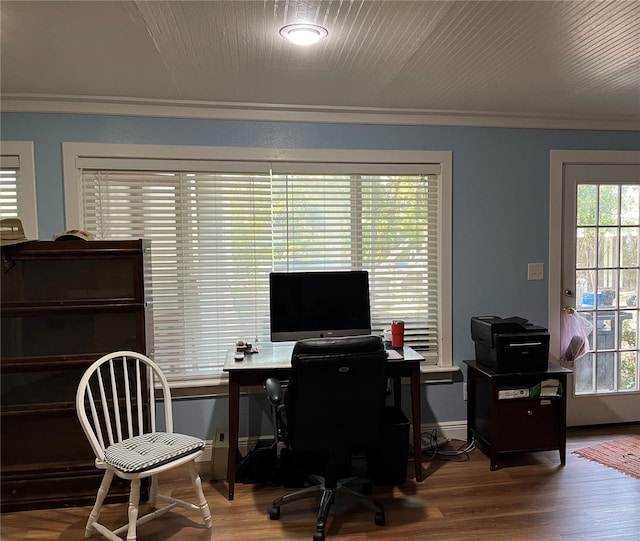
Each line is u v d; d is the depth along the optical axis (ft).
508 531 7.39
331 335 9.31
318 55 7.25
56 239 8.36
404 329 10.66
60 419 8.52
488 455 9.98
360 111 10.21
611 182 11.36
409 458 10.01
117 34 6.48
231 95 9.22
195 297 10.14
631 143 11.41
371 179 10.58
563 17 6.10
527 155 11.00
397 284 10.78
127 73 8.00
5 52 7.07
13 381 8.39
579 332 11.24
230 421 8.38
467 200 10.84
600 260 11.45
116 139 9.66
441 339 10.87
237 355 8.82
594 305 11.48
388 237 10.69
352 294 9.49
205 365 10.25
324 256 10.51
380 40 6.73
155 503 8.10
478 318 10.33
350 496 8.27
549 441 9.53
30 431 8.45
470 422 10.54
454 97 9.43
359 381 7.04
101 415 8.56
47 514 8.05
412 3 5.70
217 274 10.21
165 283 10.01
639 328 11.51
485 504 8.18
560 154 11.11
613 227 11.46
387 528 7.52
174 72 7.94
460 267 10.89
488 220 10.94
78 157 9.56
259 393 10.21
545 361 9.49
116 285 8.59
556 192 11.14
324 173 10.35
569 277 11.36
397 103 9.80
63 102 9.39
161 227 9.96
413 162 10.60
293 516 7.93
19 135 9.40
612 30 6.43
